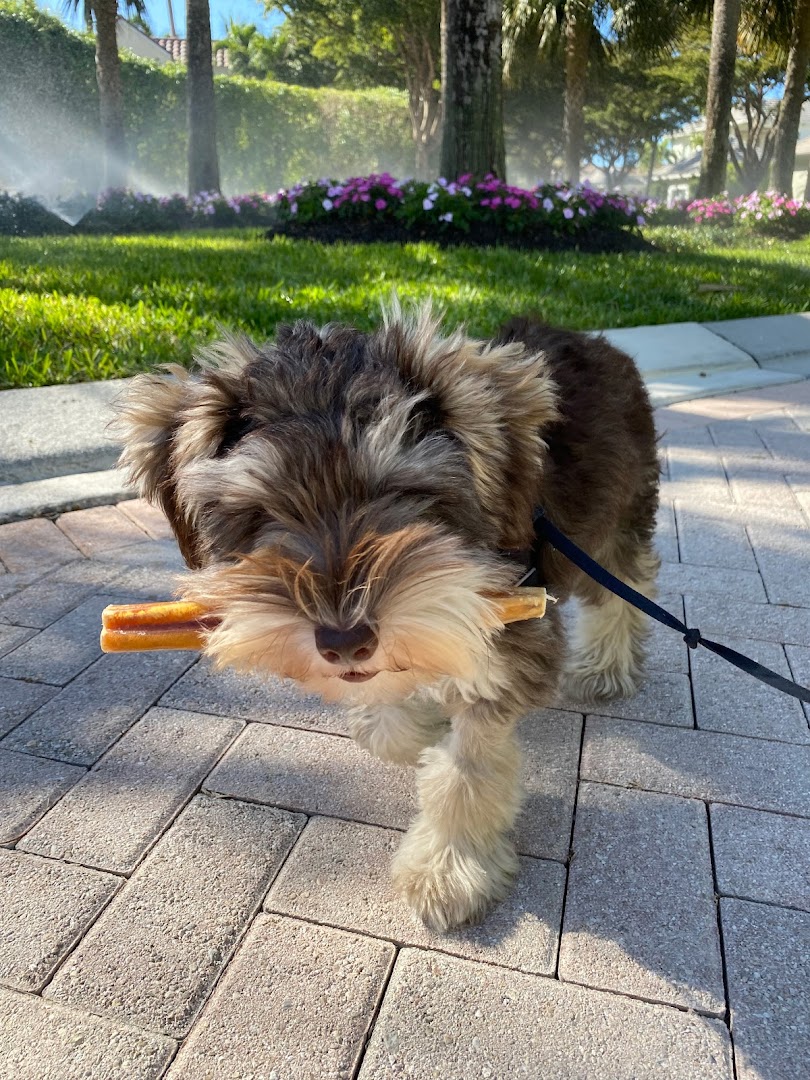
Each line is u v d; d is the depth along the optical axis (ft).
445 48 11.05
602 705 2.68
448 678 1.79
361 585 1.55
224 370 1.91
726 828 2.16
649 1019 1.68
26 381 4.91
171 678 2.75
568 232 10.95
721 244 15.06
